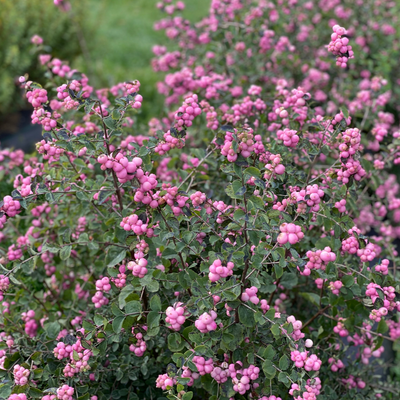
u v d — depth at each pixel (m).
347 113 0.95
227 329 0.88
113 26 3.95
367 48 1.79
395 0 1.86
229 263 0.83
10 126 2.58
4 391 0.90
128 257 0.98
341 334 0.98
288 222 0.87
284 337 0.89
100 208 1.06
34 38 1.23
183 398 0.83
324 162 1.22
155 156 0.95
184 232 0.89
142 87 2.58
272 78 1.53
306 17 1.85
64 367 0.93
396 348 1.09
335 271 0.92
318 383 0.84
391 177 1.45
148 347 0.96
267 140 1.07
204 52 1.64
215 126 1.07
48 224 1.14
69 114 1.22
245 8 1.67
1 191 1.27
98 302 0.96
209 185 1.12
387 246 1.13
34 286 1.20
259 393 0.90
